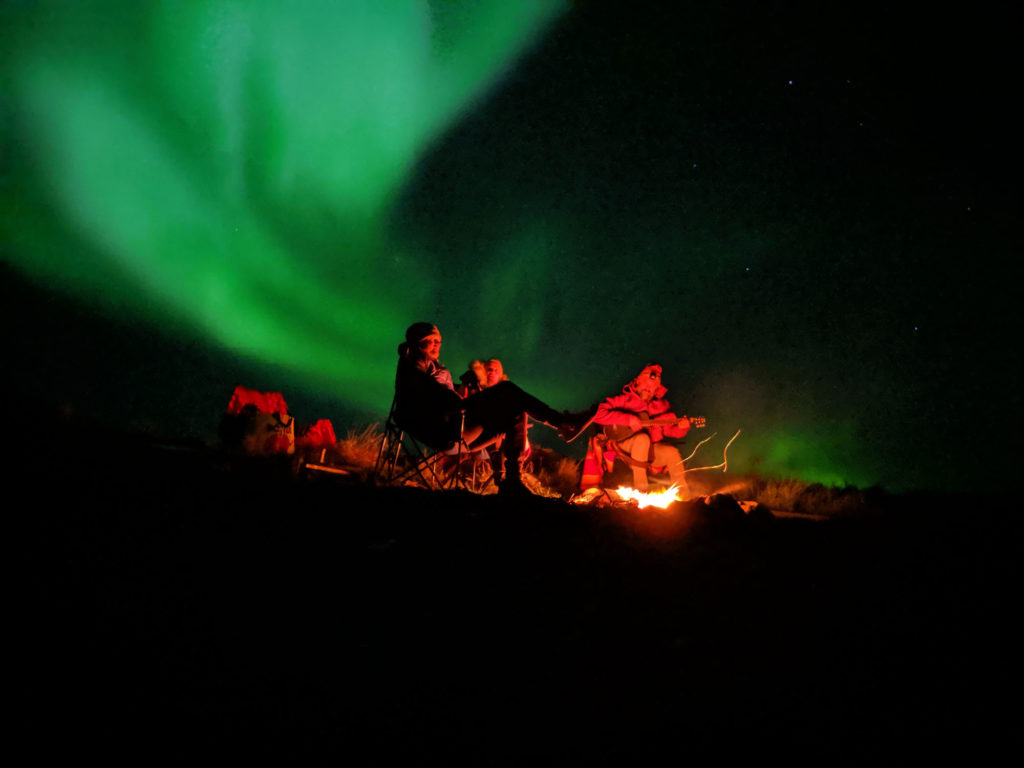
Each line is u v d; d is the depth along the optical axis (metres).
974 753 2.04
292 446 6.03
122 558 2.71
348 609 2.65
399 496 4.02
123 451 4.03
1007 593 3.04
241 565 2.85
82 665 2.10
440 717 2.12
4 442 3.62
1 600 2.30
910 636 2.67
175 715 1.98
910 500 8.52
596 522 3.75
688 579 3.11
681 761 1.99
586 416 5.21
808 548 3.54
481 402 5.23
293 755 1.90
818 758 2.02
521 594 2.89
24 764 1.73
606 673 2.39
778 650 2.56
